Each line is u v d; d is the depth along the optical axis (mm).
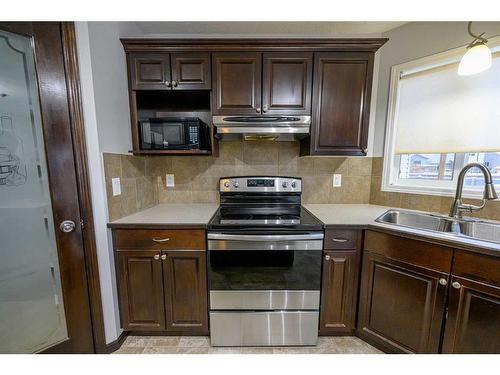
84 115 1271
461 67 1234
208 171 2033
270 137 1895
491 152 1456
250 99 1627
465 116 1524
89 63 1259
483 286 1051
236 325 1501
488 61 1158
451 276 1133
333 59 1587
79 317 1349
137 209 1734
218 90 1618
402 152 1827
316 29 1854
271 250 1427
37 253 1234
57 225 1245
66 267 1289
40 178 1199
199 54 1593
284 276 1455
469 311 1097
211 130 1685
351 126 1644
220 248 1411
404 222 1683
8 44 1081
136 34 1812
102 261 1400
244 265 1446
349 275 1474
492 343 1054
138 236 1444
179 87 1618
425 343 1242
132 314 1521
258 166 2025
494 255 1012
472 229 1412
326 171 2023
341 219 1521
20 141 1146
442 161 1703
